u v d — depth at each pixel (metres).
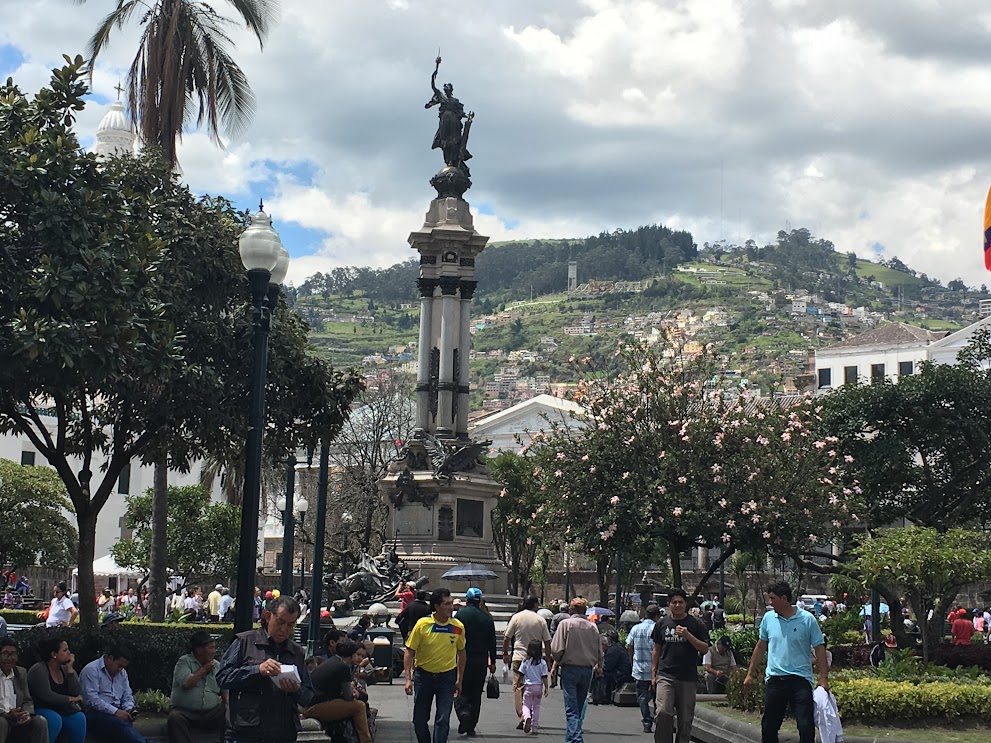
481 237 47.31
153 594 32.41
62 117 19.84
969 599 65.69
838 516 33.12
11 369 17.30
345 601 38.53
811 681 13.68
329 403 25.66
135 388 21.81
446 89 48.69
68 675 14.14
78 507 22.75
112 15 32.41
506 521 62.84
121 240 19.69
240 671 9.87
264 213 16.12
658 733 15.10
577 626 16.56
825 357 98.44
